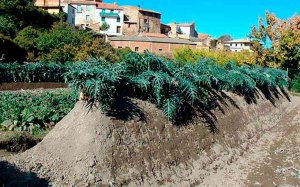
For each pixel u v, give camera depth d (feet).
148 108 40.06
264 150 53.42
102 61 39.37
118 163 33.32
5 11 165.89
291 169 45.83
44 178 29.71
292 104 85.40
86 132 33.96
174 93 43.04
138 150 35.63
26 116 50.03
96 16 280.92
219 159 44.91
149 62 43.06
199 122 46.44
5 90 92.27
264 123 65.77
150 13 296.30
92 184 30.66
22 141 40.73
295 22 124.26
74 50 136.26
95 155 32.50
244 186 39.78
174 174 37.32
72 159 32.09
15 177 28.55
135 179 33.40
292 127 67.92
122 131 35.55
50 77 109.40
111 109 36.37
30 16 175.73
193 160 41.14
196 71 53.01
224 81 59.00
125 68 39.93
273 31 126.21
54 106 59.06
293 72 126.31
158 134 38.91
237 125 55.52
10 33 150.61
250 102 66.69
